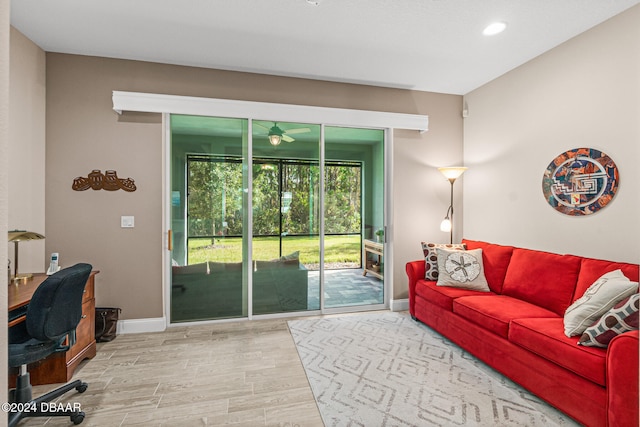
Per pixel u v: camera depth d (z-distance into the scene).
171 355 2.75
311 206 3.81
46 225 3.04
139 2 2.35
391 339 3.09
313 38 2.85
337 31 2.75
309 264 3.82
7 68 0.48
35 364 2.31
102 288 3.16
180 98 3.25
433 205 4.10
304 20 2.59
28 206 2.81
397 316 3.75
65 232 3.08
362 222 3.97
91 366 2.56
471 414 1.99
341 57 3.20
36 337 1.83
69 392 2.21
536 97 3.17
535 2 2.36
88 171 3.12
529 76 3.25
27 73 2.79
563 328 2.10
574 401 1.85
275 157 3.68
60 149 3.06
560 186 2.93
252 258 3.63
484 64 3.35
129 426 1.88
